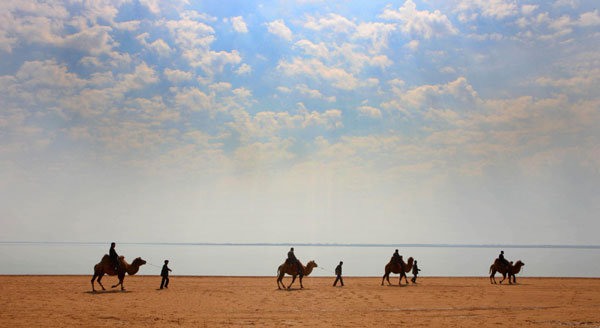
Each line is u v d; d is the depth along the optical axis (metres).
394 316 21.17
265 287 34.47
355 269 79.94
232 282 38.47
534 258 145.62
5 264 81.50
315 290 32.41
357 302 25.81
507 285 36.28
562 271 72.81
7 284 33.72
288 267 33.34
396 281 41.00
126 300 25.88
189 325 18.81
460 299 27.16
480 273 67.50
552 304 25.08
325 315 21.41
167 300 26.16
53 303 24.25
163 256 135.75
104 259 30.25
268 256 144.00
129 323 19.06
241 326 18.67
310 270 34.53
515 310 23.03
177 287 33.78
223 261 105.88
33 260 98.19
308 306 24.23
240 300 26.50
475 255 174.50
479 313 22.09
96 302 24.91
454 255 174.50
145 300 26.02
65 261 95.12
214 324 19.06
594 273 67.62
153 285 35.19
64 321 19.31
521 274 65.19
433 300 26.70
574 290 32.25
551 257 156.62
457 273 67.50
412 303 25.45
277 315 21.36
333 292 30.98
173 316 20.83
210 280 40.38
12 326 18.12
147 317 20.47
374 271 74.00
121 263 30.64
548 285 36.22
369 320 20.11
